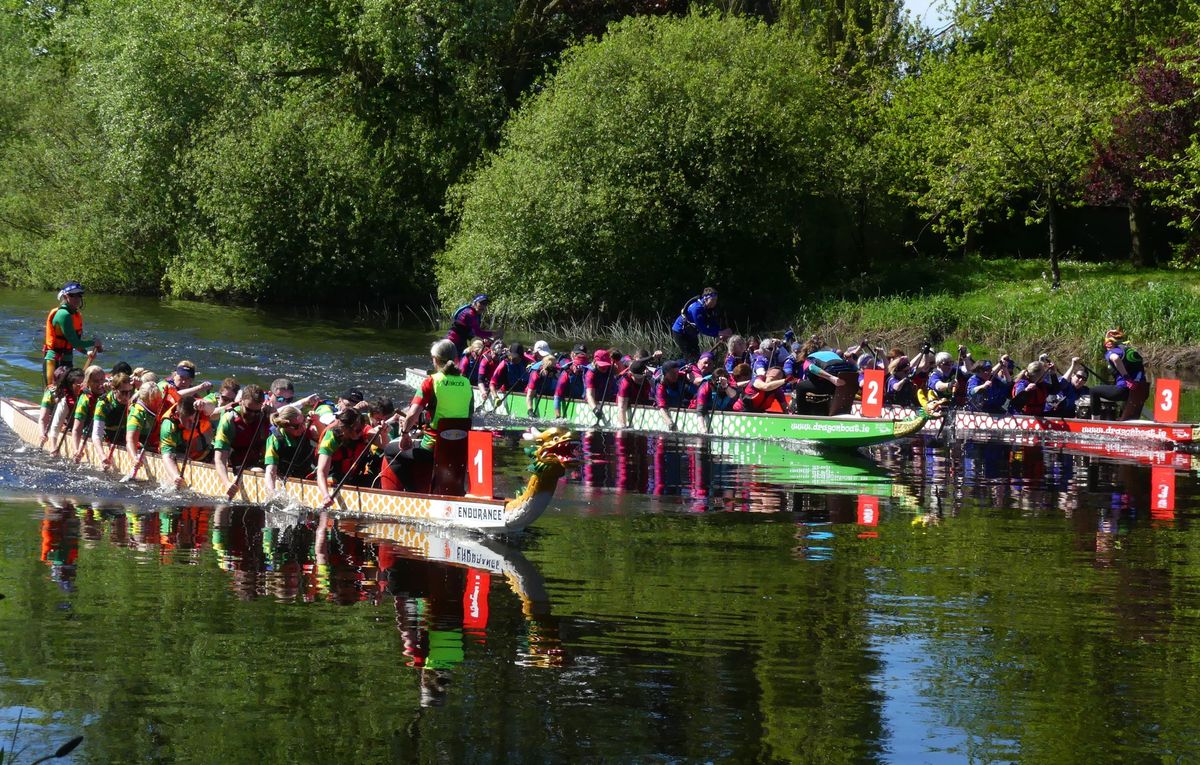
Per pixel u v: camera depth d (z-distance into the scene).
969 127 37.78
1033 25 42.22
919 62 44.09
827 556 10.82
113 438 14.37
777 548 11.11
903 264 41.88
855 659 8.02
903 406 20.70
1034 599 9.49
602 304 37.47
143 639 8.07
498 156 40.16
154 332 31.78
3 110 48.44
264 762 6.25
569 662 7.81
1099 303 31.72
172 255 43.28
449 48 41.22
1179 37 36.28
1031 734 6.85
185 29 39.75
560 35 46.16
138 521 11.71
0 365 23.95
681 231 38.91
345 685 7.33
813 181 39.28
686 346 22.03
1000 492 14.31
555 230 36.84
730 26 38.16
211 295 43.47
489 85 43.62
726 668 7.78
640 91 36.47
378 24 39.69
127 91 39.50
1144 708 7.25
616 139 36.78
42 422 15.67
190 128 40.59
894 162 40.97
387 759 6.32
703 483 14.68
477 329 23.16
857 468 16.06
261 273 40.56
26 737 6.48
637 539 11.38
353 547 10.77
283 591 9.29
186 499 12.89
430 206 43.88
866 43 43.66
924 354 21.19
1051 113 35.44
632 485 14.47
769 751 6.54
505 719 6.86
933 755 6.55
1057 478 15.41
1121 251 42.28
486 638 8.24
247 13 42.06
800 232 40.44
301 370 25.45
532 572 10.02
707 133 36.81
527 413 21.39
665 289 38.78
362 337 32.59
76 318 17.17
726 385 19.55
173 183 40.69
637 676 7.59
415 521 11.84
